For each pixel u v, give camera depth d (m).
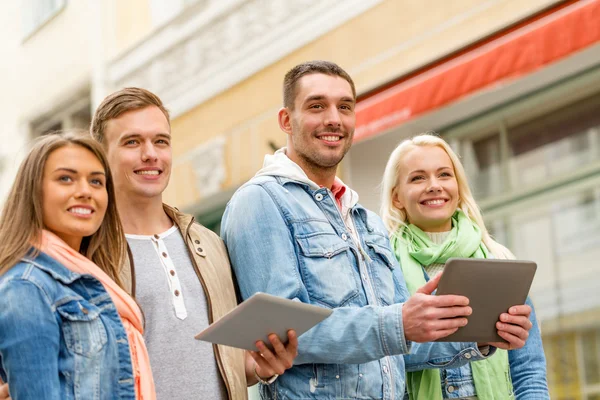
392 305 3.75
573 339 8.07
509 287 3.77
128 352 3.20
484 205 8.82
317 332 3.75
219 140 10.91
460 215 4.76
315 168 4.22
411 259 4.61
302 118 4.20
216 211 11.27
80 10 13.29
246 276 3.90
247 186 4.07
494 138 8.70
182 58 11.52
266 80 10.27
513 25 7.75
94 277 3.23
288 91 4.29
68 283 3.17
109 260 3.50
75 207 3.31
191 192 11.45
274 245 3.88
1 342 3.02
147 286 3.71
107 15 12.80
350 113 4.27
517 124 8.51
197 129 11.34
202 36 11.22
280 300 3.25
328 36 9.55
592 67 7.91
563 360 8.14
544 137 8.29
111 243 3.52
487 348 4.07
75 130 3.44
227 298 3.87
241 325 3.31
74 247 3.40
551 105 8.24
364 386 3.88
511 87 8.36
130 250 3.75
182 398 3.61
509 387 4.45
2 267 3.15
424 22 8.52
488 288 3.73
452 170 4.75
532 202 8.44
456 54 8.26
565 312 8.15
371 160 9.13
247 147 10.50
